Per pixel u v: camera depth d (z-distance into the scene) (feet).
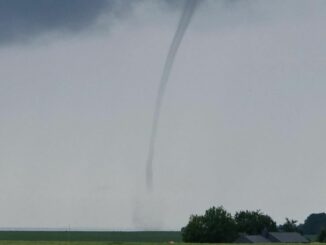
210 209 436.76
